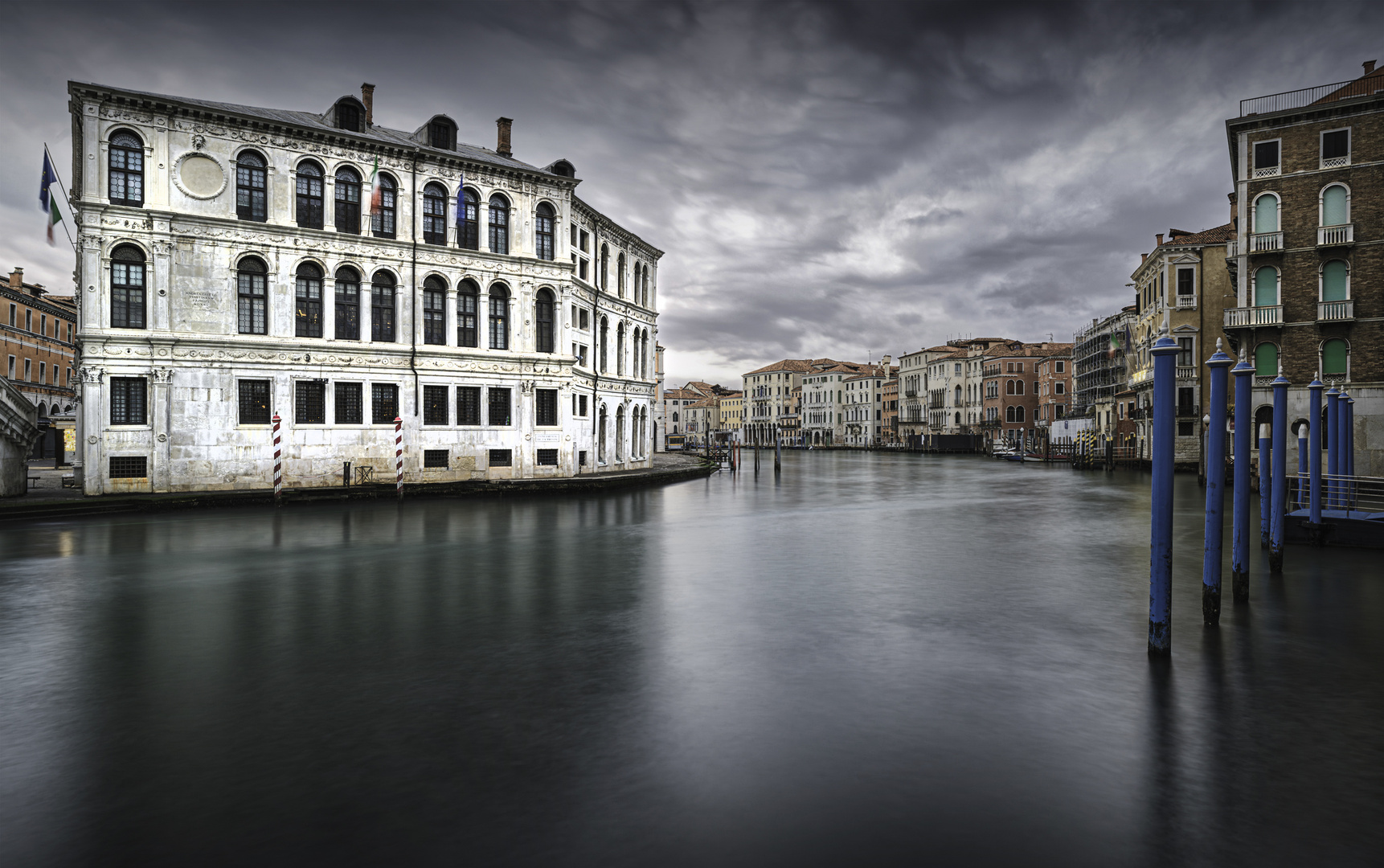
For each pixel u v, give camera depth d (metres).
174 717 6.68
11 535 18.75
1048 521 23.06
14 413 25.50
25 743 6.12
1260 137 34.91
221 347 27.59
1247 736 6.24
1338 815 4.97
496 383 32.72
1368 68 36.28
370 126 34.19
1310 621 10.07
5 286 53.84
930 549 16.86
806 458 92.44
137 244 26.55
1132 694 7.21
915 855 4.44
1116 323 72.38
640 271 48.28
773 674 7.81
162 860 4.43
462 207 31.56
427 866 4.34
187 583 12.71
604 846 4.54
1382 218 32.38
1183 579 13.19
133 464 26.56
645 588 12.34
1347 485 20.41
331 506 26.53
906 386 131.25
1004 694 7.23
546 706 6.91
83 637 9.30
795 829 4.74
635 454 47.22
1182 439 50.84
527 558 15.38
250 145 28.25
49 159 24.94
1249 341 35.22
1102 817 4.93
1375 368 32.47
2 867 4.33
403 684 7.54
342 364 29.58
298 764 5.72
